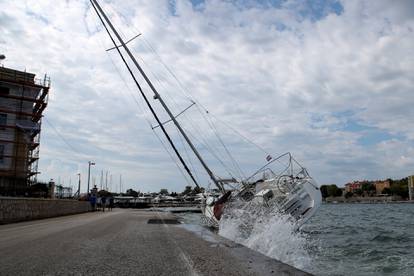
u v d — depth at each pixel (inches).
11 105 2241.6
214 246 431.8
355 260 527.5
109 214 1401.3
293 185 727.1
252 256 348.8
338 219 1695.4
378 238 845.2
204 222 1021.8
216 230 739.4
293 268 285.0
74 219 958.4
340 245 713.0
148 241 462.0
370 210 3046.3
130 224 794.8
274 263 308.0
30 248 360.8
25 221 844.6
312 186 732.7
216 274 258.2
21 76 2309.3
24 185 2177.7
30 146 2284.7
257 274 260.1
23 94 2281.0
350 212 2618.1
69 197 2536.9
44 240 432.5
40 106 2352.4
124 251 359.3
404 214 2266.2
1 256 310.2
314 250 607.2
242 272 267.0
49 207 1070.4
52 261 288.7
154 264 291.1
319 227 1162.0
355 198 6584.6
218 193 1015.6
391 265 492.7
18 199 823.7
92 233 538.3
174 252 366.6
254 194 794.2
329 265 467.5
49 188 2052.2
